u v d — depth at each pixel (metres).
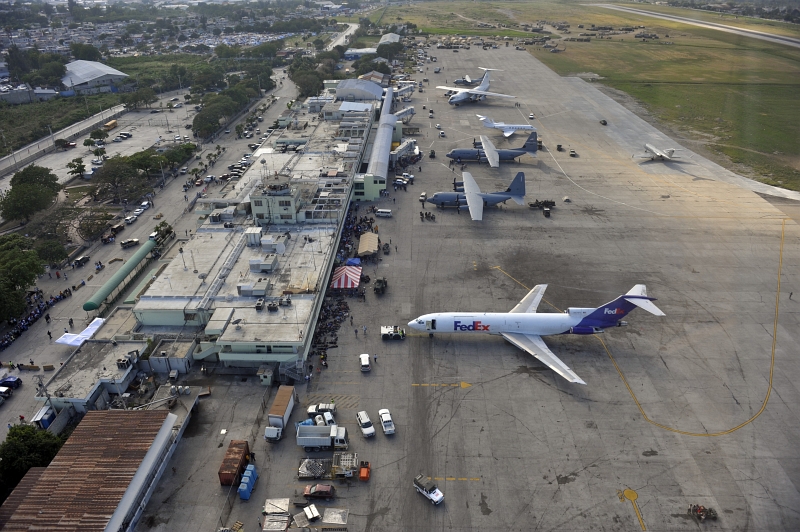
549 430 92.19
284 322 107.81
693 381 103.25
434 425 93.12
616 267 142.00
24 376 104.12
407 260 145.12
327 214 149.62
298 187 150.62
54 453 83.50
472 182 177.88
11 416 94.94
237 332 104.56
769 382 103.06
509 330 111.56
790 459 86.62
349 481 82.81
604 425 93.25
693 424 93.44
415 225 165.12
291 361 103.88
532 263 143.88
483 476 83.56
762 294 130.50
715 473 84.12
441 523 76.12
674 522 76.19
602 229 162.38
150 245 144.50
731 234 159.12
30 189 163.12
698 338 115.44
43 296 130.38
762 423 93.62
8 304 113.25
